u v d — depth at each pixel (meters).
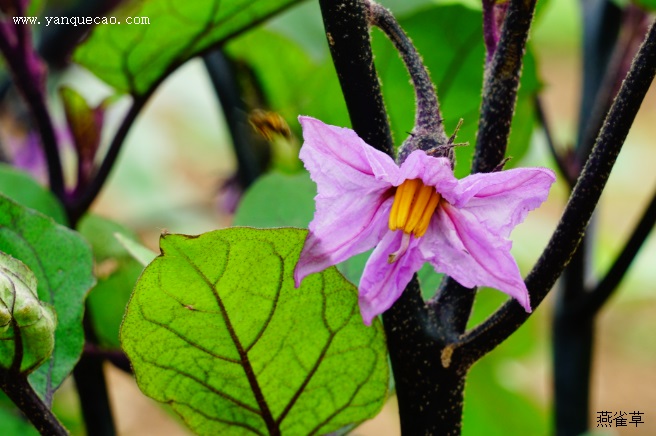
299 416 0.42
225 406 0.41
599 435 0.50
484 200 0.39
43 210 0.48
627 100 0.39
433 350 0.40
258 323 0.40
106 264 0.50
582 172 0.39
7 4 0.48
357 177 0.39
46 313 0.40
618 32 0.55
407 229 0.39
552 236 0.39
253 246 0.39
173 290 0.39
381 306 0.39
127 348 0.40
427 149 0.40
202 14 0.46
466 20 0.48
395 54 0.49
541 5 0.50
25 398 0.40
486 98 0.41
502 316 0.40
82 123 0.49
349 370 0.41
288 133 0.48
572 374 0.54
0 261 0.40
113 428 0.49
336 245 0.39
